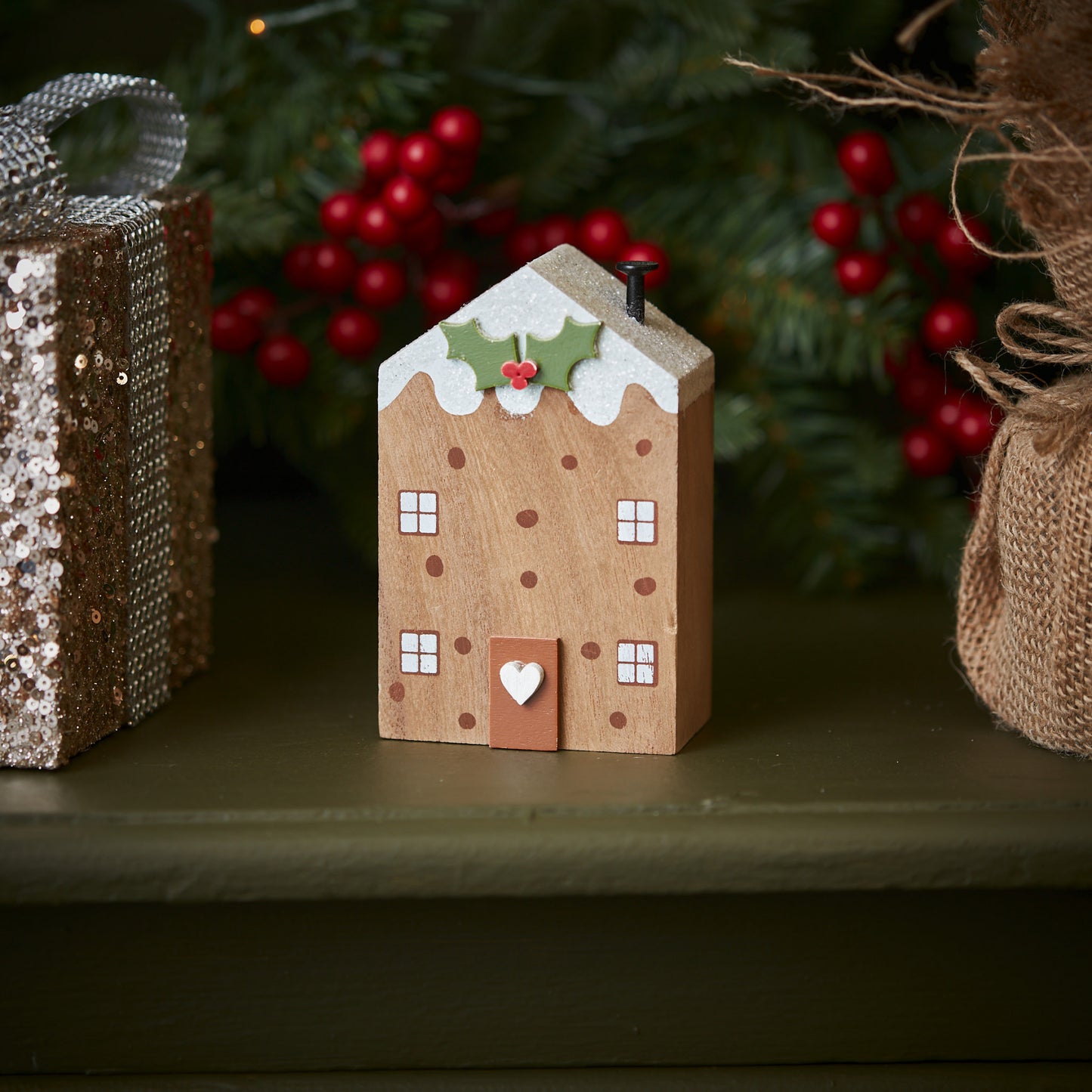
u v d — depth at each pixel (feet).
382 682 2.11
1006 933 2.02
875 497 2.47
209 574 2.28
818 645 2.32
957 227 2.31
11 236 2.03
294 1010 2.02
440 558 2.08
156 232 2.13
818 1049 2.03
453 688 2.10
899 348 2.38
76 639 2.06
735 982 2.03
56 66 2.59
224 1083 2.03
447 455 2.07
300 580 2.52
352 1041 2.03
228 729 2.14
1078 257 2.00
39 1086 2.02
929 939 2.02
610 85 2.44
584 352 2.03
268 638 2.36
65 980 2.02
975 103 1.98
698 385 2.08
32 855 1.96
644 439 2.04
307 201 2.43
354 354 2.36
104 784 2.03
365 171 2.33
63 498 2.03
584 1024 2.03
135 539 2.13
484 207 2.41
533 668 2.08
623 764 2.06
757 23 2.39
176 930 2.01
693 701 2.11
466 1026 2.03
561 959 2.02
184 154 2.24
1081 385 2.07
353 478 2.46
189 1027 2.02
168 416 2.18
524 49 2.47
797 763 2.06
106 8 2.66
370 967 2.02
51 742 2.05
